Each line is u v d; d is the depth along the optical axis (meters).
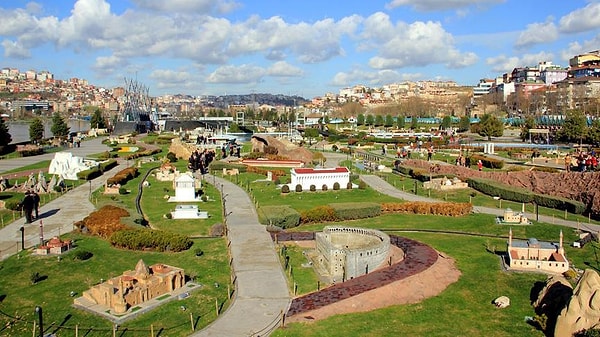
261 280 62.38
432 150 185.75
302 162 164.00
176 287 59.81
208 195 118.38
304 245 77.62
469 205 99.00
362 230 76.06
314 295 56.91
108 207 93.00
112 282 56.94
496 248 75.50
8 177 139.00
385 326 51.03
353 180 135.75
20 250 74.25
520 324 51.81
